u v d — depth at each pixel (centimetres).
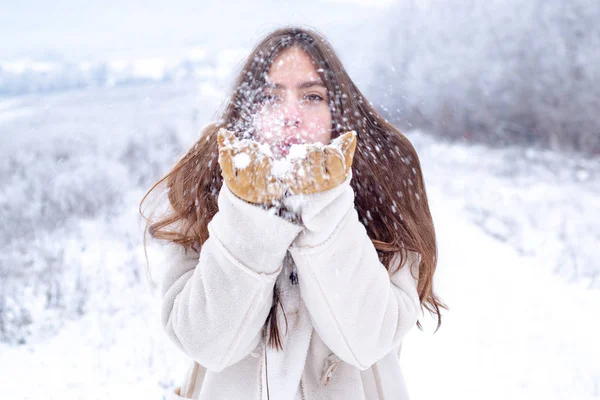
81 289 561
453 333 500
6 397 369
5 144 1152
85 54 1516
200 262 144
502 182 1675
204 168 164
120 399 364
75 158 1087
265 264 139
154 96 1222
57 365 412
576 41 2355
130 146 1173
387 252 171
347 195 140
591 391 393
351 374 162
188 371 172
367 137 171
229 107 168
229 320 139
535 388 397
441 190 1552
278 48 165
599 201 1331
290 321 156
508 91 2489
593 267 766
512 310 567
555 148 2284
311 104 165
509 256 816
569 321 545
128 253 680
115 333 470
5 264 623
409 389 394
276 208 134
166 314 152
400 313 157
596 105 2242
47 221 801
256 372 159
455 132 2712
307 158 133
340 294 141
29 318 495
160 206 174
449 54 2619
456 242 884
